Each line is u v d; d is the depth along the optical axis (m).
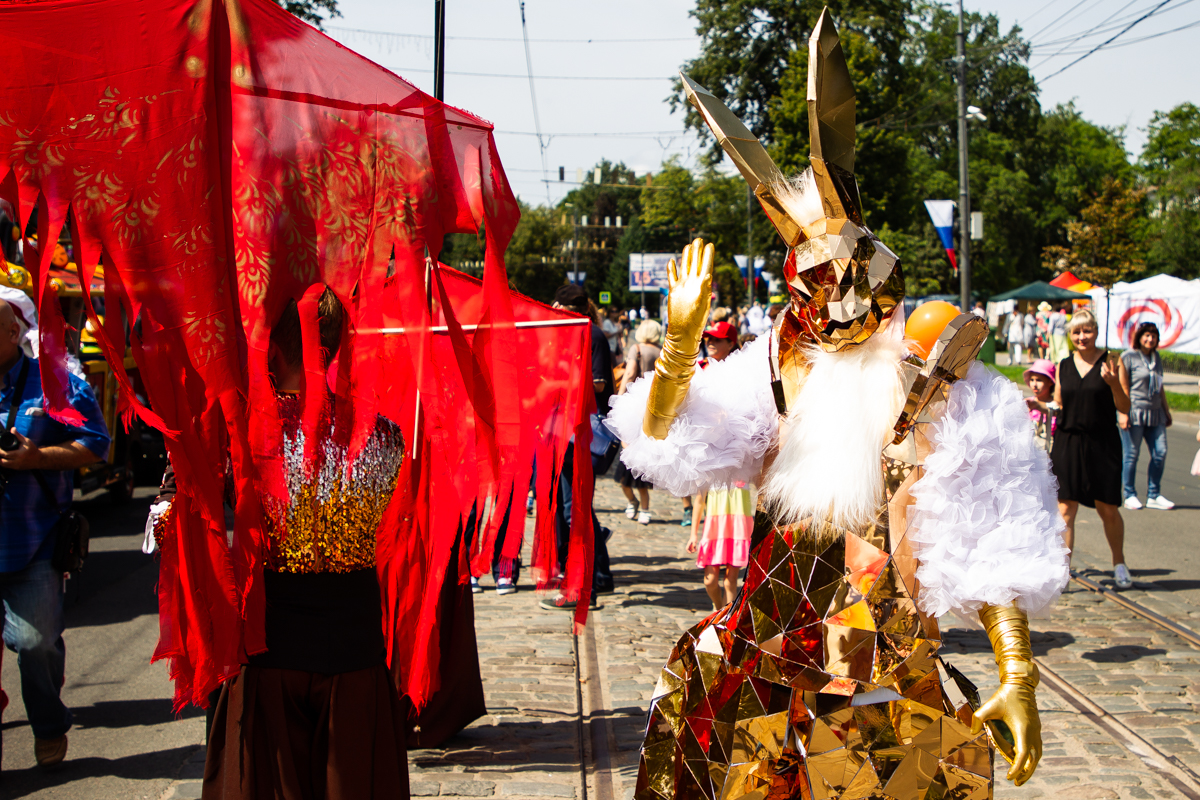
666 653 5.17
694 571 7.27
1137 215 49.38
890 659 1.97
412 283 2.46
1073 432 6.52
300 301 2.30
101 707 4.64
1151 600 6.27
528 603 6.29
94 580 7.22
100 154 2.18
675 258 2.21
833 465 1.99
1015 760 1.81
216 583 2.19
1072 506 6.60
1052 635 5.48
